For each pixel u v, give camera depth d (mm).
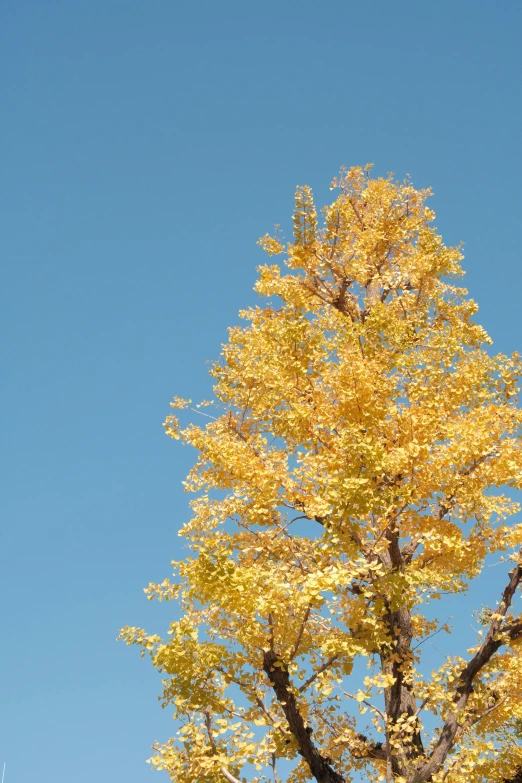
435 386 6621
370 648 5410
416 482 5641
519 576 5949
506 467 5652
